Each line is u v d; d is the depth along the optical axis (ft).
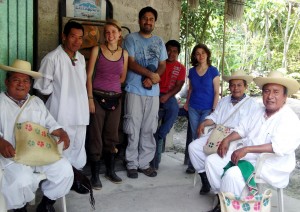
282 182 10.23
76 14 14.48
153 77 13.38
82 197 12.19
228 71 33.47
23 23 12.60
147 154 14.48
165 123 14.92
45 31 14.07
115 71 12.75
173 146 19.11
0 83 12.12
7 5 12.09
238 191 9.84
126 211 11.36
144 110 13.87
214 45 31.40
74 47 11.63
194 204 12.10
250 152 9.97
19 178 9.07
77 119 11.86
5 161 9.41
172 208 11.74
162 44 13.97
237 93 12.06
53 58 11.45
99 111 12.73
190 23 24.21
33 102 10.38
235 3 16.92
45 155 9.75
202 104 14.51
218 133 11.91
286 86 9.89
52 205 10.52
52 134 10.36
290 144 9.78
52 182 9.81
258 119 10.68
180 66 14.92
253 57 37.52
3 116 9.78
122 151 15.98
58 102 11.62
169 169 15.53
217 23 28.76
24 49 12.72
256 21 36.76
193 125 14.78
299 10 36.19
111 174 13.67
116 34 12.42
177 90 14.83
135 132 13.94
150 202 12.12
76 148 12.28
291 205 12.31
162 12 16.97
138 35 13.66
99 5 14.96
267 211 8.96
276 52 37.93
